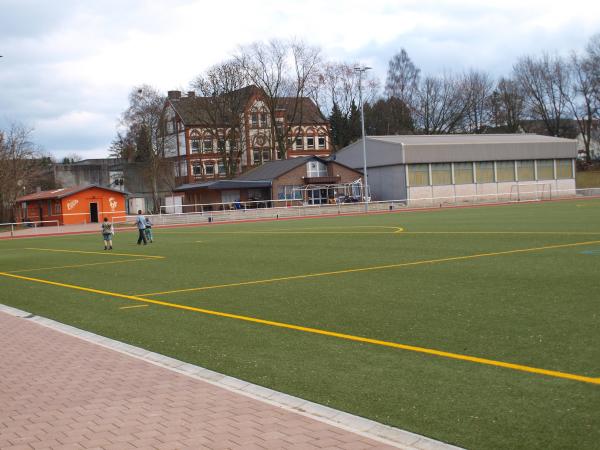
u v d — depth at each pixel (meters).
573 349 8.45
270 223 50.56
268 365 8.59
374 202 68.94
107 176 98.38
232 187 72.50
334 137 109.06
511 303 11.73
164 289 16.28
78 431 6.24
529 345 8.79
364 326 10.59
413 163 74.62
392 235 29.55
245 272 18.56
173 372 8.27
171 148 98.12
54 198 67.31
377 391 7.21
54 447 5.86
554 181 83.56
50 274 21.64
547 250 19.98
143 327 11.66
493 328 9.88
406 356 8.62
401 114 108.69
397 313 11.45
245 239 32.47
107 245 32.12
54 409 6.98
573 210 44.97
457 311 11.31
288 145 92.88
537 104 106.94
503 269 16.23
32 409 7.04
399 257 20.12
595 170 98.69
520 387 7.06
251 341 10.04
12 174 77.19
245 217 62.69
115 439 5.96
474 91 110.69
